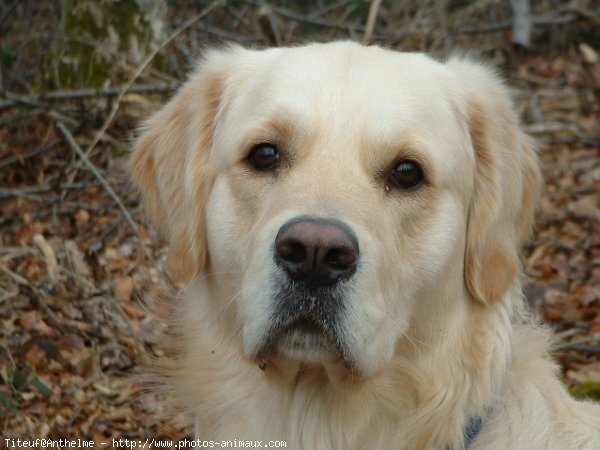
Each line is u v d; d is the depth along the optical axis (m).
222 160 6.31
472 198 6.51
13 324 9.48
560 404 6.39
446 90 6.51
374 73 6.14
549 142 15.86
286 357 5.64
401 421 6.21
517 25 18.44
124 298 10.44
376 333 5.57
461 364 6.25
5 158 13.39
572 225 13.25
